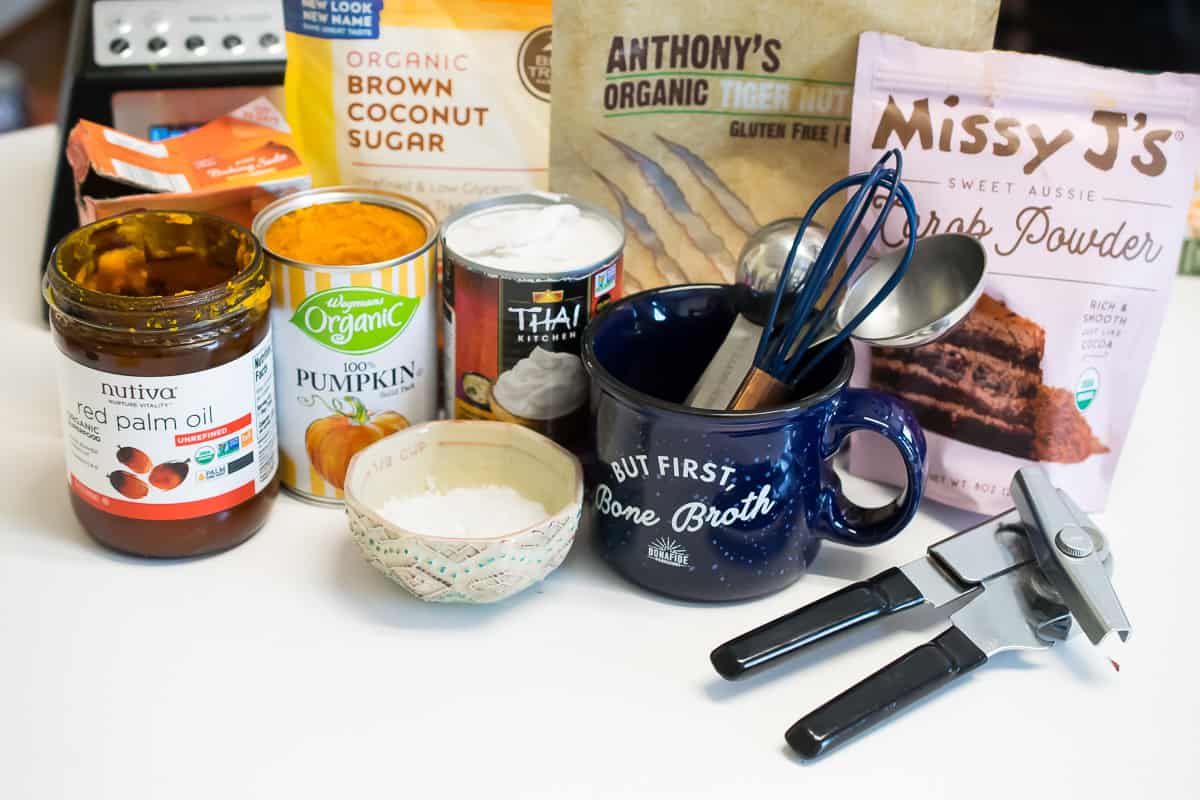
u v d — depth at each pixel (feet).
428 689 1.77
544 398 2.03
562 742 1.69
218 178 2.14
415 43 2.17
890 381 2.18
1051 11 4.13
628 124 2.22
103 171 2.05
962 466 2.17
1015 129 2.04
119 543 1.93
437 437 2.02
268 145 2.24
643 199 2.29
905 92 2.09
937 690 1.78
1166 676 1.85
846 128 2.21
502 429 2.01
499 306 1.95
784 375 1.90
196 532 1.92
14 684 1.73
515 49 2.18
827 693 1.79
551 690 1.77
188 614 1.87
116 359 1.76
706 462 1.79
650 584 1.93
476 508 1.99
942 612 1.96
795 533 1.90
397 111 2.23
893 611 1.86
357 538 1.85
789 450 1.81
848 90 2.17
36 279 2.61
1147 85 2.01
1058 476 2.15
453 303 2.02
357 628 1.87
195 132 2.28
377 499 1.97
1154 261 2.05
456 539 1.76
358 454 1.93
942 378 2.14
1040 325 2.09
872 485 2.25
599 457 1.90
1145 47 4.09
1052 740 1.73
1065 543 1.85
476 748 1.68
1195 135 2.02
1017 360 2.10
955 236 1.97
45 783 1.59
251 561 1.98
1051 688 1.82
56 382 2.35
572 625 1.89
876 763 1.69
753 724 1.73
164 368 1.77
